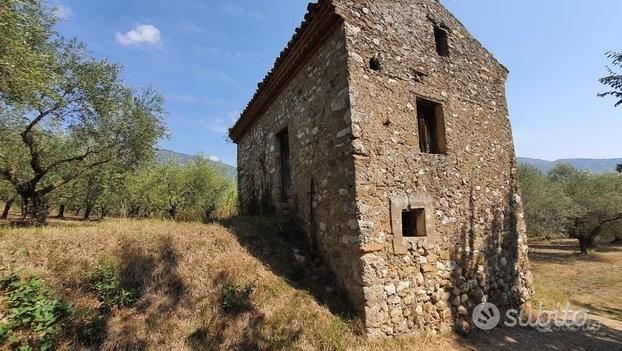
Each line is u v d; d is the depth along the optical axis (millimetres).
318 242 6371
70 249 5121
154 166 14906
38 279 4348
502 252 7191
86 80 11203
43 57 8664
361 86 5664
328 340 4469
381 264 5180
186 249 5727
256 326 4520
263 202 9375
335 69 5918
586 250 23906
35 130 11469
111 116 12117
